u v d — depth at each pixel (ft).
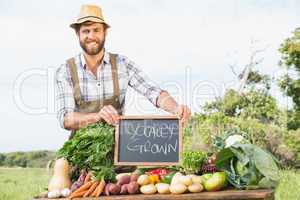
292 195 25.61
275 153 28.86
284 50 29.66
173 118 9.86
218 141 10.33
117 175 9.41
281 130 29.40
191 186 8.95
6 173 24.31
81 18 12.32
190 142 11.64
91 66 12.75
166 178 9.18
